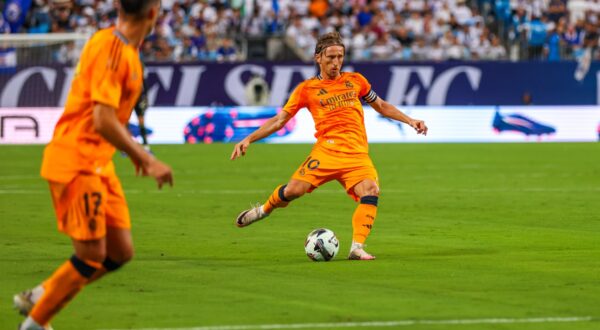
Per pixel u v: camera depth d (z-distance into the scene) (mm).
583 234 25391
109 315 15578
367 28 75250
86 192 13195
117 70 13070
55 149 13289
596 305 16312
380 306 16250
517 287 17984
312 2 78250
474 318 15281
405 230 26250
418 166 46875
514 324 14836
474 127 66000
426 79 65688
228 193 35719
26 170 44750
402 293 17391
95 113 12922
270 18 75250
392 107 22047
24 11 72500
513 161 49688
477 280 18750
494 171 44219
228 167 46562
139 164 13234
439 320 15133
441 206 31594
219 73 64812
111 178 13680
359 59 70688
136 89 13547
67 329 14641
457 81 65938
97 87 12922
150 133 64562
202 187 37719
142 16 13438
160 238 24844
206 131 64875
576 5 82250
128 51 13219
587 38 74188
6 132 63875
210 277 19141
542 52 73812
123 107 13586
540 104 66688
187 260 21344
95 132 13250
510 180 40125
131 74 13297
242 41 73875
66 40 64062
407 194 35062
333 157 21469
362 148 21641
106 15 76062
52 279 13391
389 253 22281
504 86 66250
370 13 77188
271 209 22266
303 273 19594
